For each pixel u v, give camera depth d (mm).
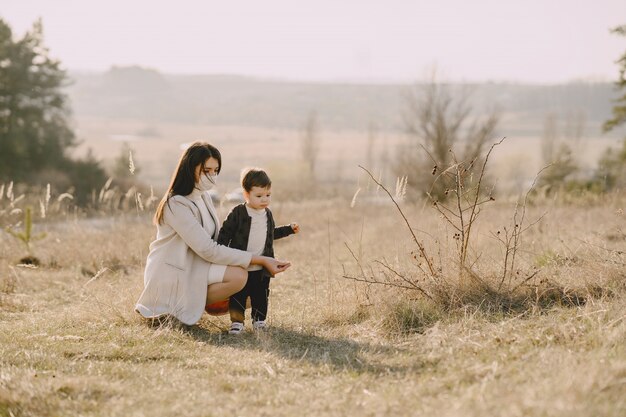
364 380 4148
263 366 4523
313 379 4273
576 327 4625
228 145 148875
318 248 11328
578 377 3465
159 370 4492
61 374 4355
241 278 5449
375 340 5133
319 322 5820
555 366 3840
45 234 10445
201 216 5648
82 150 106938
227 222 5617
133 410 3738
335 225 15062
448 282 5773
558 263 6516
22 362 4648
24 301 7305
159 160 91875
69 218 14391
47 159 33781
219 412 3670
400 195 5789
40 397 3832
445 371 4195
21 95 35219
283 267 5469
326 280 7840
